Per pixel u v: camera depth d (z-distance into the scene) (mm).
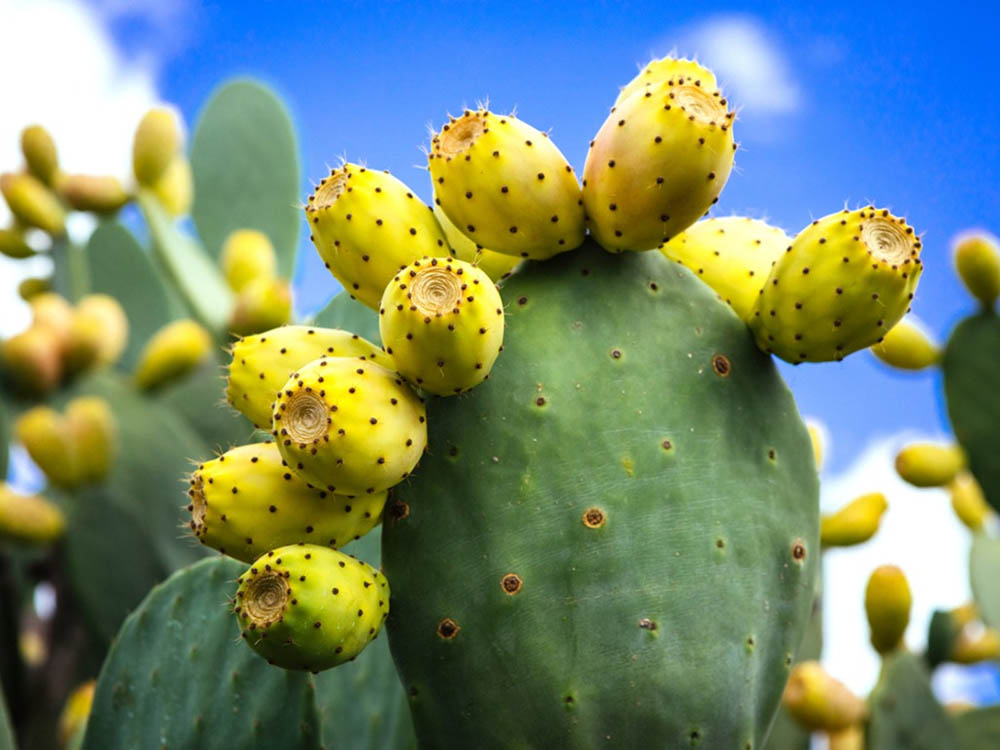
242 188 1517
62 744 1245
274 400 665
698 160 668
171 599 791
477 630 648
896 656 1026
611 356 683
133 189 1432
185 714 761
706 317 711
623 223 687
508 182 680
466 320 620
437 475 662
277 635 609
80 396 1384
